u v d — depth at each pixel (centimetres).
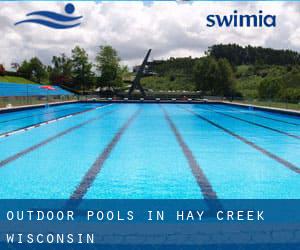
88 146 757
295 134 977
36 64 5422
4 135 933
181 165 571
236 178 489
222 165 573
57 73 5350
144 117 1539
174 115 1672
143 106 2530
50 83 5203
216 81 3912
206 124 1241
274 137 914
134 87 3628
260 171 532
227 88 3975
